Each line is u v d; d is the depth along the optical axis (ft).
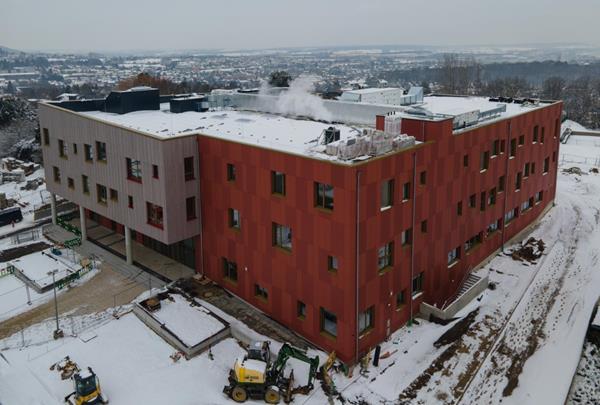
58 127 153.28
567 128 399.24
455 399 95.35
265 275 115.55
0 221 181.78
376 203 100.07
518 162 157.28
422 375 101.14
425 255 118.93
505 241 159.12
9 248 156.56
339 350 102.78
